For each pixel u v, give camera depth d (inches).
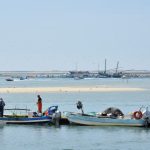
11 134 2337.6
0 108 2650.1
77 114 2571.4
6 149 1978.3
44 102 4635.8
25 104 4306.1
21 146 2041.1
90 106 4124.0
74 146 2038.6
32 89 7214.6
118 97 5413.4
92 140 2175.2
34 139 2206.0
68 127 2541.8
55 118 2568.9
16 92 6550.2
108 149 1974.7
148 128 2481.5
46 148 1996.8
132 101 4771.2
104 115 2571.4
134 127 2503.7
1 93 6358.3
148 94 6048.2
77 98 5231.3
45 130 2453.2
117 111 2603.3
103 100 4916.3
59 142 2127.2
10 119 2637.8
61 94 6072.8
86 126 2556.6
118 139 2199.8
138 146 2034.9
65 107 3996.1
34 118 2615.7
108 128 2495.1
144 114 2493.8
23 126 2581.2
